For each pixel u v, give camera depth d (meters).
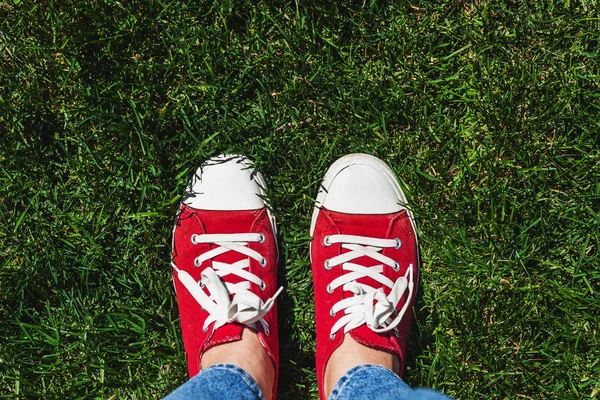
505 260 1.60
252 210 1.62
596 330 1.59
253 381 1.40
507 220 1.61
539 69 1.64
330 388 1.47
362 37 1.64
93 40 1.62
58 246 1.64
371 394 1.30
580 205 1.62
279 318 1.65
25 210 1.62
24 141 1.63
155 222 1.62
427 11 1.64
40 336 1.63
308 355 1.64
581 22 1.62
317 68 1.62
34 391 1.61
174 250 1.62
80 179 1.64
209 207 1.62
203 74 1.62
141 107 1.63
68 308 1.63
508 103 1.61
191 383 1.31
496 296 1.61
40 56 1.62
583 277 1.60
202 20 1.64
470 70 1.64
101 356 1.60
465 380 1.60
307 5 1.62
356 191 1.62
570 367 1.60
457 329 1.61
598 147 1.63
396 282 1.54
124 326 1.62
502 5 1.62
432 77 1.65
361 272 1.58
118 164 1.63
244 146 1.63
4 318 1.64
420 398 1.29
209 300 1.52
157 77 1.64
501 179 1.62
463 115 1.64
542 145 1.63
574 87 1.62
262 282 1.59
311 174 1.61
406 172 1.63
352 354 1.48
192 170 1.64
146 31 1.64
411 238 1.63
